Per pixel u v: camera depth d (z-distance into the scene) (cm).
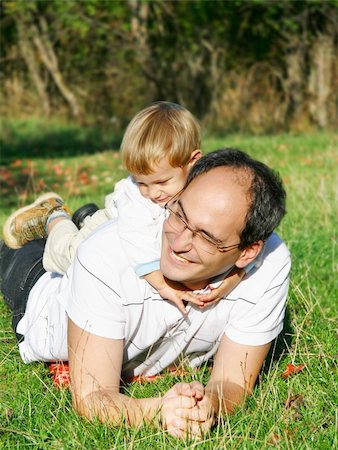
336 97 1945
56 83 2005
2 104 1991
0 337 421
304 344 410
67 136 1816
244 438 298
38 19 1973
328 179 931
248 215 283
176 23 1930
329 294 504
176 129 385
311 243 597
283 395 353
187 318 322
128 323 320
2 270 443
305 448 305
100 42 1948
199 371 357
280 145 1391
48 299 373
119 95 1981
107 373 315
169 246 293
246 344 326
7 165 1334
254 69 1975
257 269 322
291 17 1898
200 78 1959
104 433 305
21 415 329
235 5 1928
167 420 301
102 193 941
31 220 436
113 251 314
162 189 384
